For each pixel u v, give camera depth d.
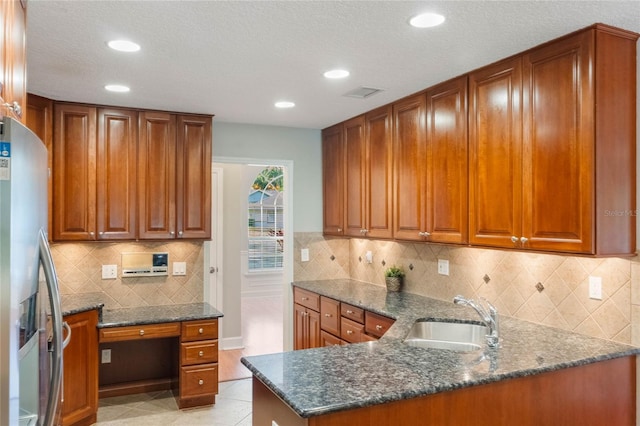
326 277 4.92
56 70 2.86
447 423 1.87
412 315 3.13
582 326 2.61
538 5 1.99
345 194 4.40
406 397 1.75
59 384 1.66
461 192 2.96
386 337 2.59
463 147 2.95
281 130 4.71
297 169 4.79
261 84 3.18
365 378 1.91
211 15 2.09
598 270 2.52
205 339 3.88
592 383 2.23
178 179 4.00
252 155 4.59
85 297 3.80
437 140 3.18
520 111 2.55
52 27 2.22
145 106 3.81
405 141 3.52
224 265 5.65
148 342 4.33
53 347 1.65
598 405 2.25
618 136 2.26
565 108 2.31
